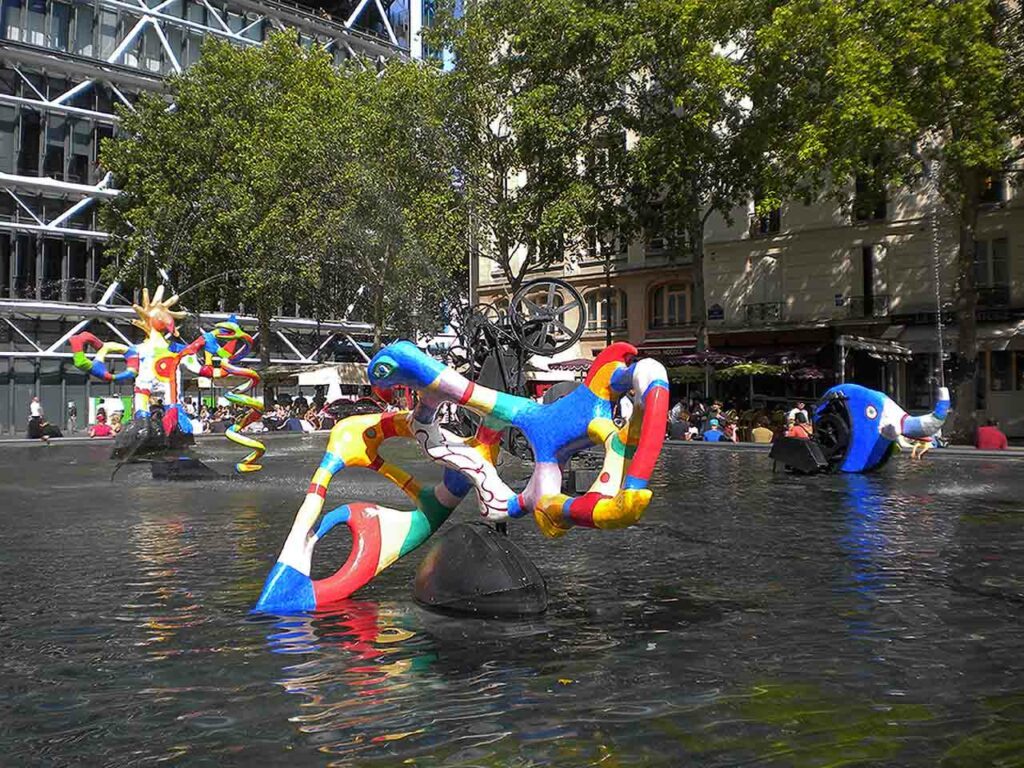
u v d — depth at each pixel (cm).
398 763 280
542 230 2816
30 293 4244
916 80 2067
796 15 2156
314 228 3164
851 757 283
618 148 2991
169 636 434
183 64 4806
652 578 573
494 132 3350
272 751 290
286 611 484
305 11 5456
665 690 348
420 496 527
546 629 442
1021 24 2144
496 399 486
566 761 280
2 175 4072
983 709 327
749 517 880
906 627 445
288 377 3809
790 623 454
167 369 1767
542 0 2781
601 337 4306
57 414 4316
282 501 1049
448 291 3073
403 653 400
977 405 3181
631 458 461
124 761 283
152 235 3728
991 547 692
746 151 2727
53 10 4369
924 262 3288
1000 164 2175
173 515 920
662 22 2584
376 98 3108
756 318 3706
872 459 1386
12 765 281
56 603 510
